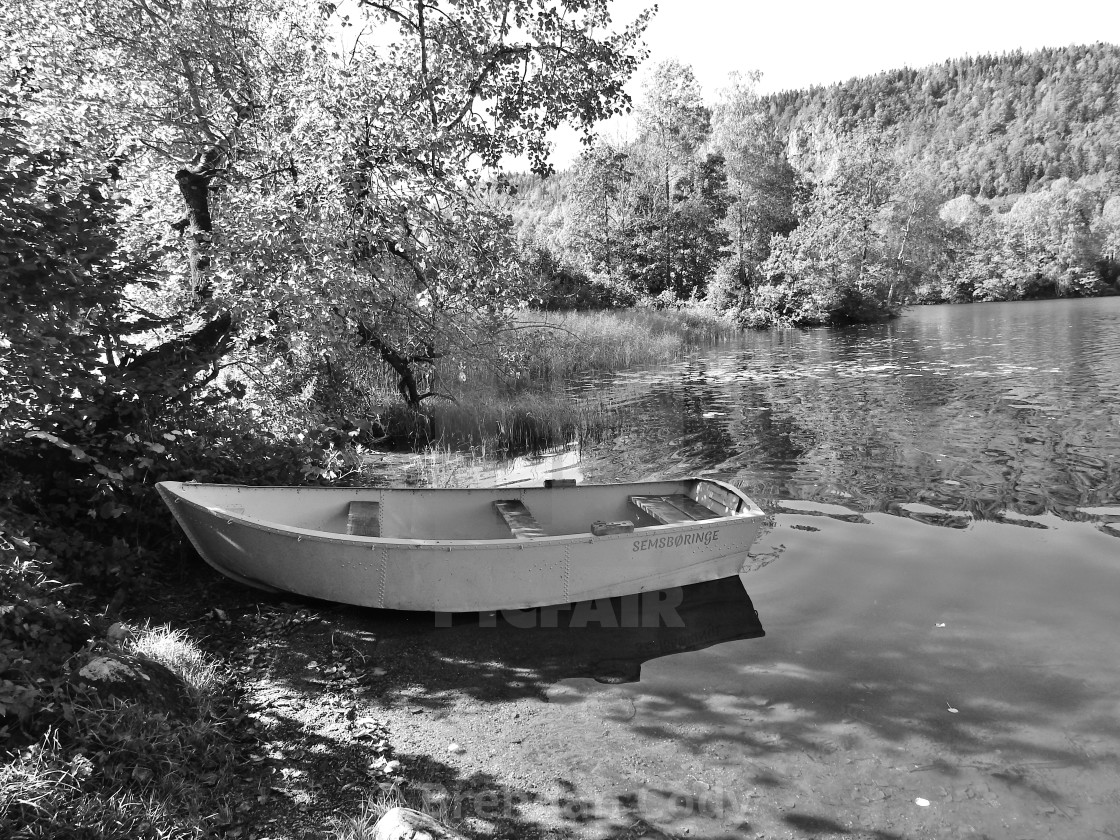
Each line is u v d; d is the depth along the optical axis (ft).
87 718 11.22
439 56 36.70
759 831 11.04
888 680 14.98
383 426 38.27
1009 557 21.15
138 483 19.88
